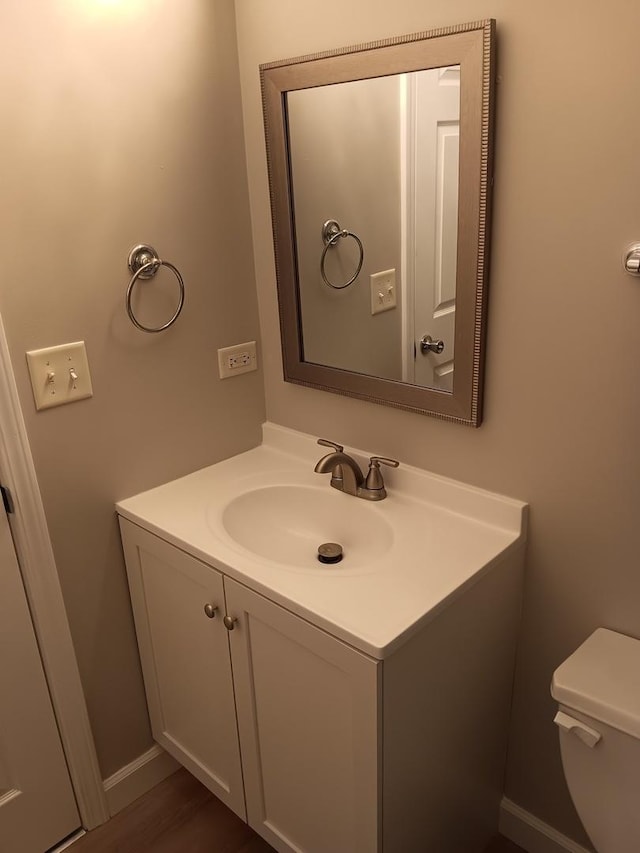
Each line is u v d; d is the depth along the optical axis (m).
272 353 1.89
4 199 1.37
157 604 1.71
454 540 1.48
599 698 1.25
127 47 1.47
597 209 1.22
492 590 1.45
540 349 1.36
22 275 1.42
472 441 1.53
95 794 1.84
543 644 1.57
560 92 1.20
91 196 1.48
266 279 1.82
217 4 1.60
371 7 1.39
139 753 1.94
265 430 1.98
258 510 1.74
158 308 1.66
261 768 1.60
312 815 1.50
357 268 1.57
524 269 1.33
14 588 1.58
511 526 1.50
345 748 1.34
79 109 1.43
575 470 1.39
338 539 1.69
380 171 1.45
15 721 1.66
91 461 1.62
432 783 1.46
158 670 1.81
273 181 1.66
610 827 1.32
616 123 1.16
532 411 1.41
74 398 1.55
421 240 1.43
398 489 1.69
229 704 1.60
